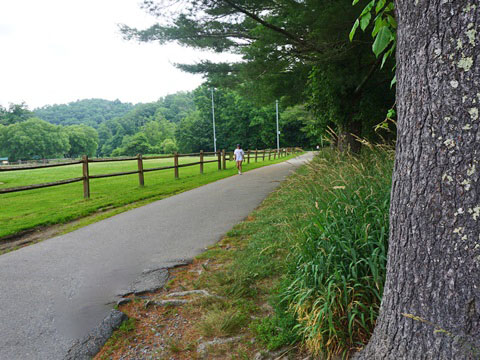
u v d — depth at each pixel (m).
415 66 1.44
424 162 1.43
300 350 2.21
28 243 4.97
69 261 4.04
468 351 1.31
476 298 1.30
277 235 4.26
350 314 2.06
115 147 136.12
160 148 102.69
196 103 72.00
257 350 2.26
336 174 3.89
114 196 8.90
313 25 7.91
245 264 3.56
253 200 7.67
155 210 7.00
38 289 3.27
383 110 11.75
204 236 4.93
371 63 9.66
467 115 1.28
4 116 111.62
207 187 10.38
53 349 2.33
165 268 3.75
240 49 10.61
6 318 2.73
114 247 4.55
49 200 8.85
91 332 2.52
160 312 2.83
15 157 94.44
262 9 8.80
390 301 1.66
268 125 63.59
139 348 2.36
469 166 1.29
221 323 2.53
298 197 5.04
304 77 12.27
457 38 1.28
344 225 2.53
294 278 2.84
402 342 1.57
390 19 1.98
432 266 1.43
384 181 3.11
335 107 11.11
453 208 1.34
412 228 1.50
